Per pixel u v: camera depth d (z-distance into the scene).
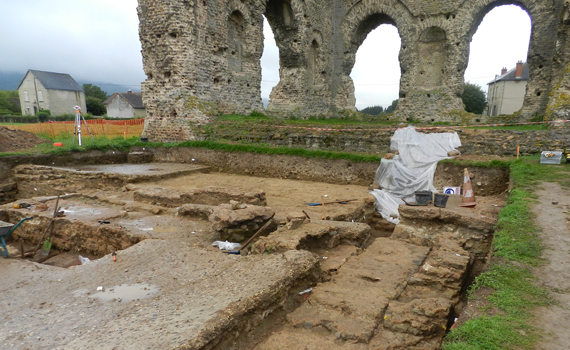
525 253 4.14
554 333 2.65
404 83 22.83
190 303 3.55
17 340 3.04
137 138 18.86
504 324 2.77
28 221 7.72
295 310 3.96
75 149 15.46
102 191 10.37
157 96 17.28
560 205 6.11
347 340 3.43
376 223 9.77
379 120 23.92
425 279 4.63
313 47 23.92
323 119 24.16
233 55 19.27
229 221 6.28
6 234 5.74
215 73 17.88
